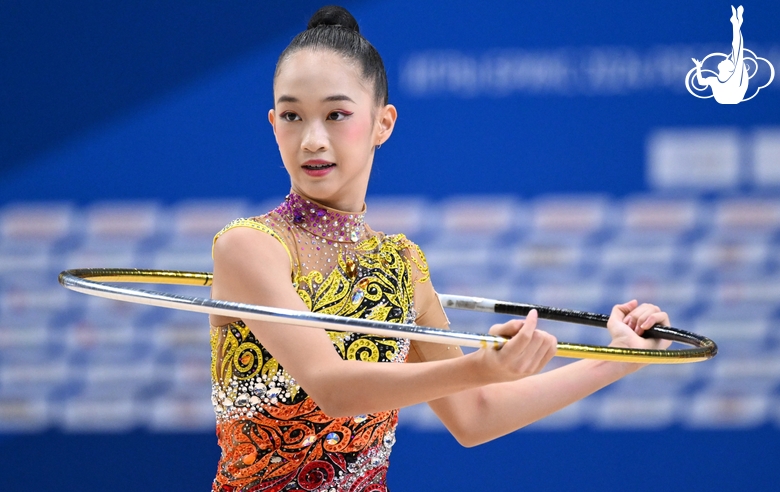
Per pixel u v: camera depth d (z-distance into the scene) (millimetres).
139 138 14727
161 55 14672
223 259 6219
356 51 6621
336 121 6469
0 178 14695
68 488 15078
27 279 14852
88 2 14586
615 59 14594
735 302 14742
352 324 5328
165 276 8156
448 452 15180
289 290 6105
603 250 14695
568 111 14641
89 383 15008
